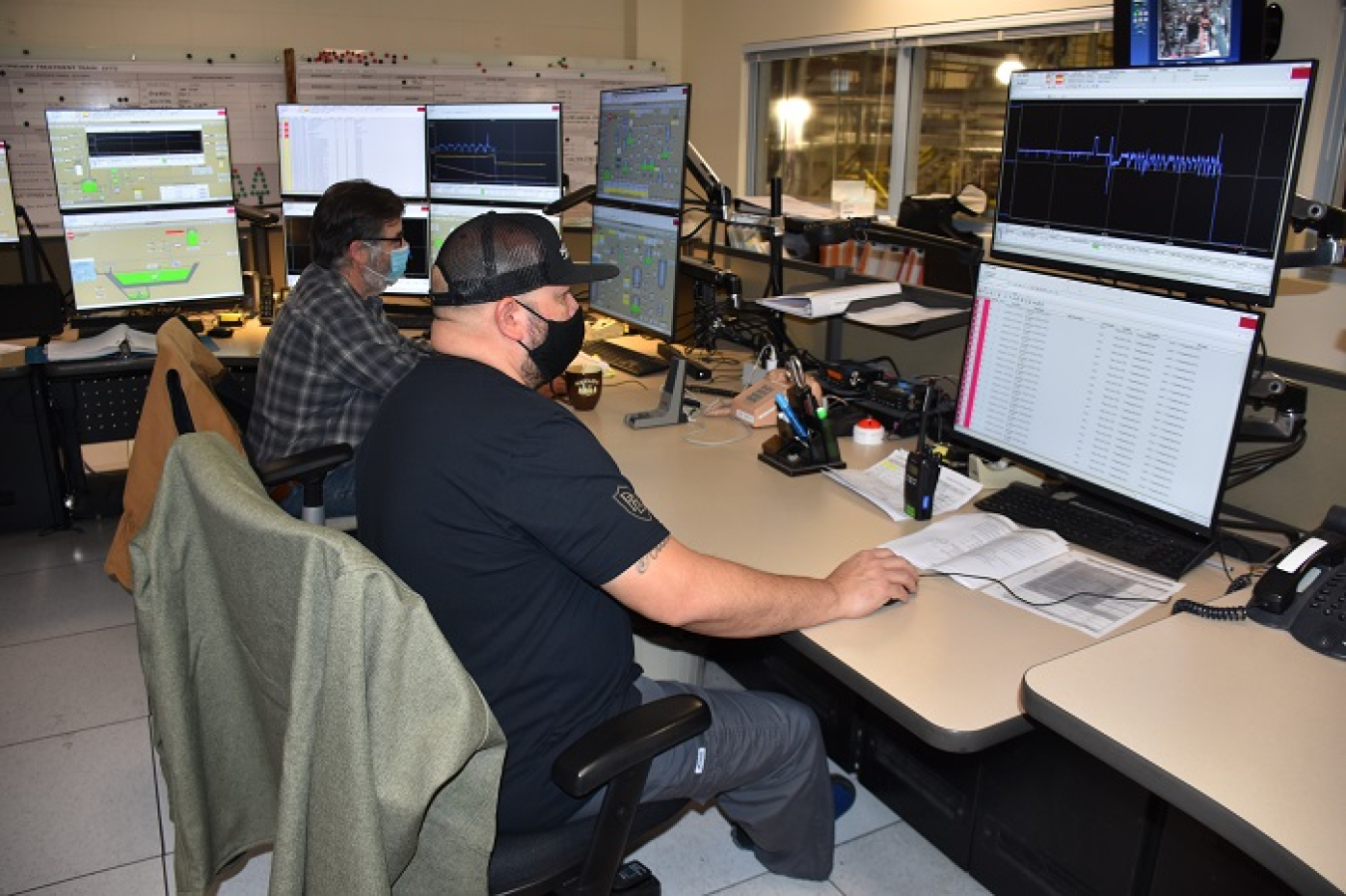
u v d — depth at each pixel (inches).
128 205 127.1
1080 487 65.6
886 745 79.7
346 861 37.9
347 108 130.4
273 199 187.3
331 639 36.9
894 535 65.3
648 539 47.1
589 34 234.7
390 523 48.0
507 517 45.8
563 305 53.0
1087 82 65.7
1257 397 61.3
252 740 50.4
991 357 72.1
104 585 117.3
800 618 52.4
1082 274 68.5
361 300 93.2
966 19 180.7
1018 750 67.1
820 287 102.1
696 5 241.3
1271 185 55.2
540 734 48.2
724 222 108.8
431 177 130.5
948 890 72.2
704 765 53.8
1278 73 54.0
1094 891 63.1
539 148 122.1
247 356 116.0
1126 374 61.4
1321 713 42.3
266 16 199.8
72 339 125.3
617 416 92.6
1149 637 48.7
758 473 77.1
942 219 149.3
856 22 201.3
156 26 191.6
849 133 216.7
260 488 46.4
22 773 83.0
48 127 121.8
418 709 38.0
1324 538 53.2
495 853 47.2
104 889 70.9
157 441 81.0
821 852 67.5
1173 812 57.5
